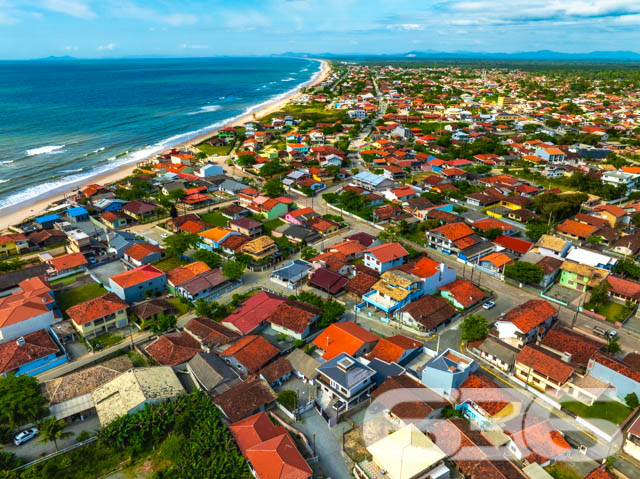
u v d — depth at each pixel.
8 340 67.00
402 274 79.19
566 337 62.84
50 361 63.53
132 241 99.88
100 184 149.88
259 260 93.06
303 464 44.72
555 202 118.31
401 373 58.28
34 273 86.81
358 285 81.12
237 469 44.50
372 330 71.44
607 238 100.12
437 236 98.94
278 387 59.38
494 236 102.38
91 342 68.75
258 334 70.69
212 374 58.56
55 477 45.84
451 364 54.62
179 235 100.75
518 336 63.75
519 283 85.06
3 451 48.56
